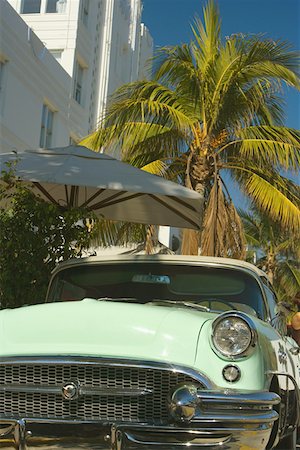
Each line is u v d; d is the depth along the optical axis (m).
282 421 3.95
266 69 12.90
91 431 3.30
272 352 3.78
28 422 3.36
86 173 6.47
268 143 12.80
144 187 6.45
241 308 4.57
